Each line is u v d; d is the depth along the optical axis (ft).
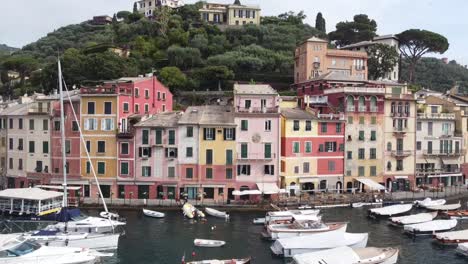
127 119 294.66
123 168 288.30
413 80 593.42
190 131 285.64
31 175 304.71
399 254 195.52
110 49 505.25
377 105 320.29
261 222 237.86
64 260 167.73
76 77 435.12
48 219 229.25
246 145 287.48
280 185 295.48
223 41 537.24
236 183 287.28
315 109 319.06
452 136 350.02
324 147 306.96
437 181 345.72
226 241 209.05
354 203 279.08
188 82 440.45
